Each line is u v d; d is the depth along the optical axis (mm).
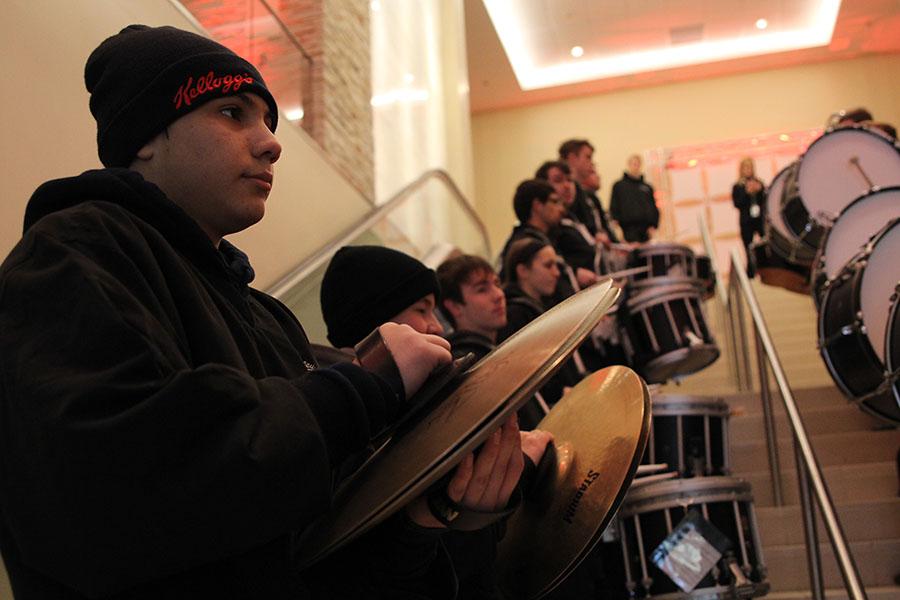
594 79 12914
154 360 898
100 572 859
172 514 844
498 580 1508
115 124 1229
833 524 2732
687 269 5008
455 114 8805
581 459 1479
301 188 4453
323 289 2189
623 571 2965
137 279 993
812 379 6699
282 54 4844
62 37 2750
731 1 11703
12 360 904
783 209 5566
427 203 5676
